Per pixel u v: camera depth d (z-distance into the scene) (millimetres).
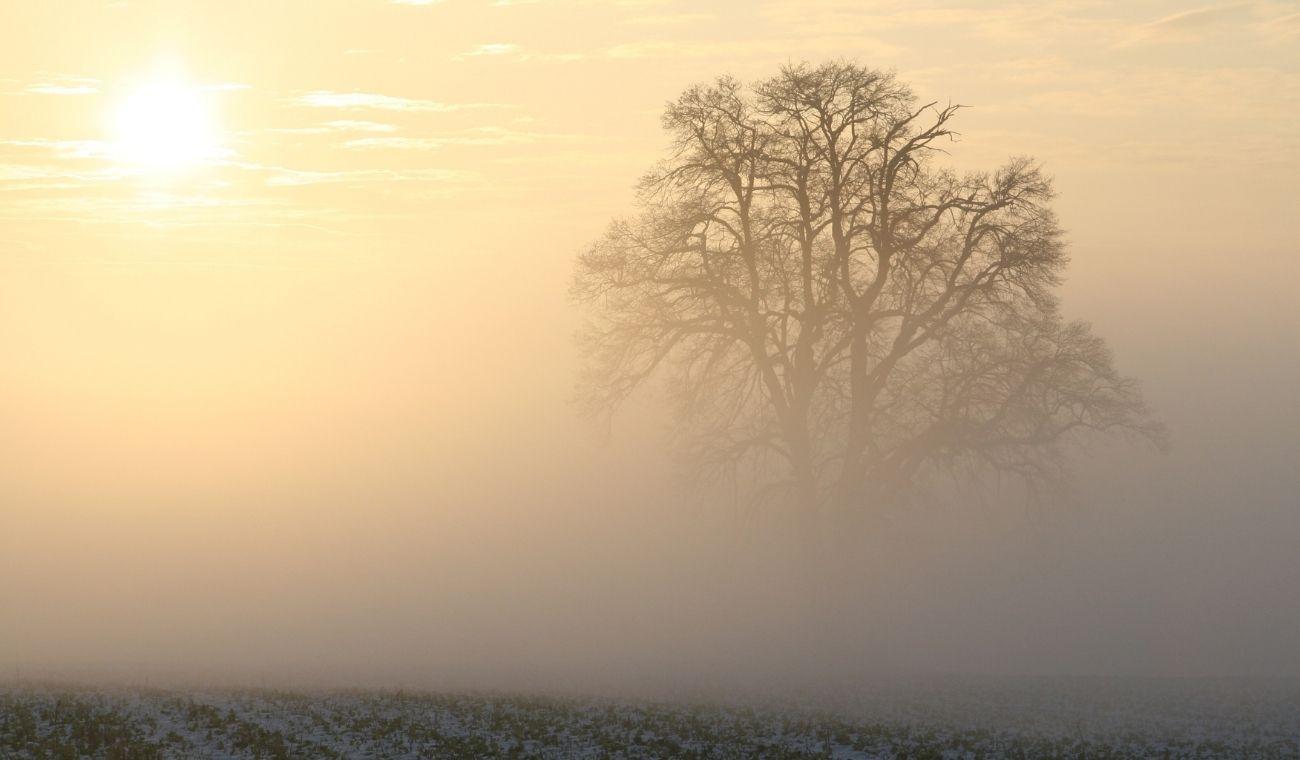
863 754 40281
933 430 79375
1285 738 51094
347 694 51969
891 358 79312
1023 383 78625
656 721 46156
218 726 38531
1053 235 78000
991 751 42719
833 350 79188
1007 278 78312
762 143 78625
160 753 33719
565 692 65812
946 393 79875
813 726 46938
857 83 76875
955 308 78188
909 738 45156
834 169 78188
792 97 77000
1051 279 78625
